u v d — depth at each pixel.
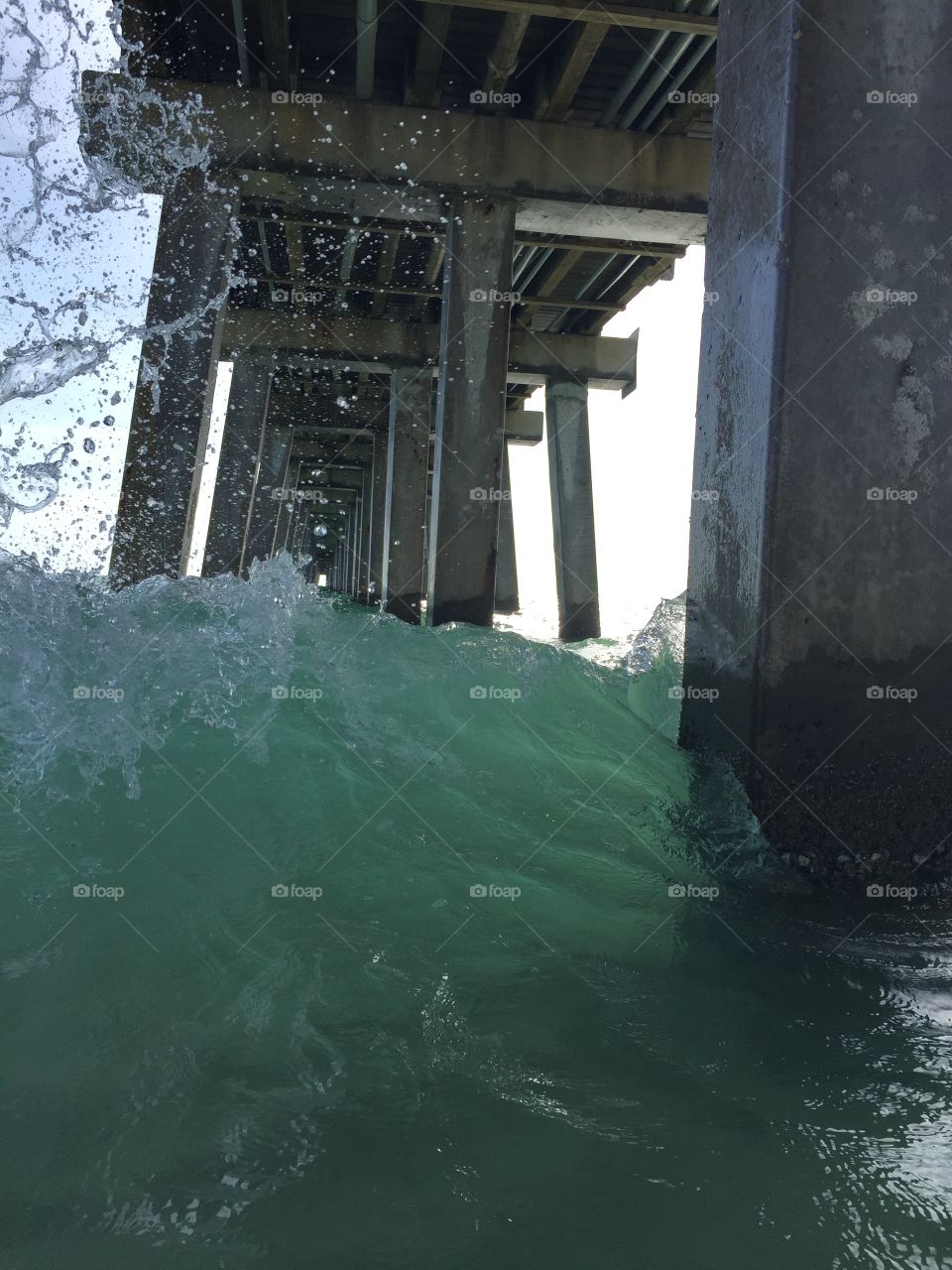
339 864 3.06
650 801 4.10
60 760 3.27
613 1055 2.27
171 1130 1.85
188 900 2.71
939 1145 1.99
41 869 2.73
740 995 2.66
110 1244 1.56
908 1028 2.55
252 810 3.25
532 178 13.52
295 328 22.56
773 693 3.83
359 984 2.44
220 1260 1.54
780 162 3.80
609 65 13.31
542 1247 1.62
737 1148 1.93
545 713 4.81
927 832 3.95
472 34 12.66
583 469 23.03
